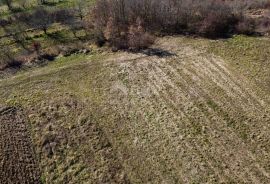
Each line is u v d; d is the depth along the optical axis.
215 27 41.72
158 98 31.83
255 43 39.31
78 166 26.00
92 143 27.69
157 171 25.39
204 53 38.09
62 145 27.66
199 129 28.44
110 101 31.77
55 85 34.16
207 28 41.59
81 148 27.33
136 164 25.95
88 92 33.03
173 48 39.28
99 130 28.83
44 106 31.47
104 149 27.17
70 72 35.94
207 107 30.55
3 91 33.69
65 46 40.62
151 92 32.59
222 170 25.19
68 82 34.50
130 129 28.80
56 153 27.03
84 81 34.53
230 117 29.42
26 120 30.09
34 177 25.34
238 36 40.97
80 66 36.75
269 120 28.97
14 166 26.02
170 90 32.72
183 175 25.00
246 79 33.69
